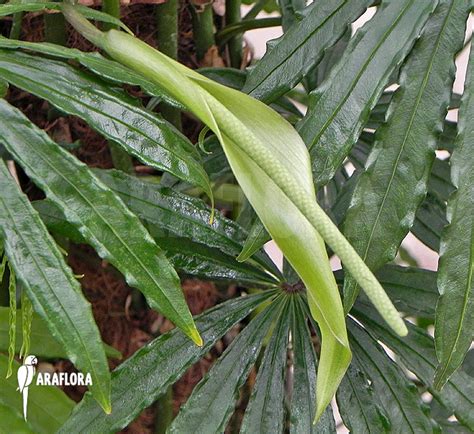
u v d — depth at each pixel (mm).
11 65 386
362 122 413
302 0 583
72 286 359
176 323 367
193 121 664
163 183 552
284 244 363
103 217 366
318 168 413
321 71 617
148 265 367
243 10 969
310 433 473
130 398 453
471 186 398
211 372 475
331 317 353
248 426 475
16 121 367
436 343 394
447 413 666
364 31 422
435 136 413
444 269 395
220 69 599
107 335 677
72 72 398
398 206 411
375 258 410
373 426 471
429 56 420
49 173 364
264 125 387
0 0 500
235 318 493
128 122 392
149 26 622
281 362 490
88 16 428
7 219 357
